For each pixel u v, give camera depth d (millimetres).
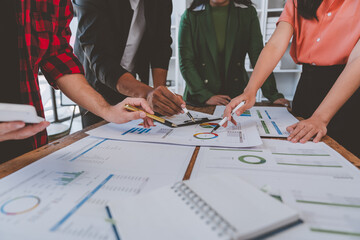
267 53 858
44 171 442
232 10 1333
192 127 736
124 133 675
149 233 261
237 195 317
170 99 746
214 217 274
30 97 677
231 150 540
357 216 299
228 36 1344
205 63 1381
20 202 341
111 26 949
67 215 309
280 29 888
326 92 857
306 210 313
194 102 1273
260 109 1000
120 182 398
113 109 682
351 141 848
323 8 797
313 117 655
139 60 1174
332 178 401
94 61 853
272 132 673
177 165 463
